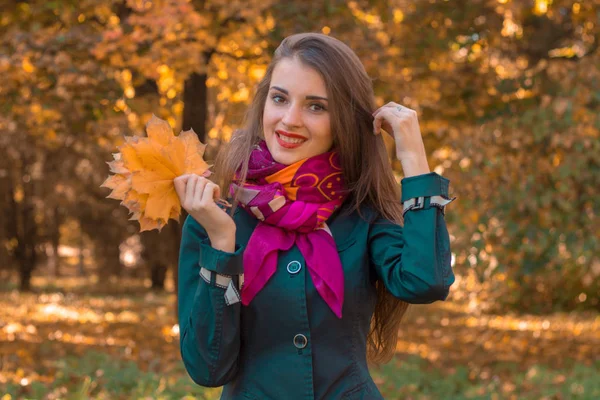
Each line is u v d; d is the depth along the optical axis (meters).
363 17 10.05
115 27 8.25
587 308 14.66
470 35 9.41
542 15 10.04
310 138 2.06
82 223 24.64
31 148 15.80
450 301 17.91
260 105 2.20
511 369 8.11
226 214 1.93
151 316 14.11
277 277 2.00
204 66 8.41
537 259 8.09
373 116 2.15
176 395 6.15
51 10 8.61
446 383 7.10
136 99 8.79
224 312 1.90
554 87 8.91
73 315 14.42
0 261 23.89
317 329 1.99
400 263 2.03
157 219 1.90
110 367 7.11
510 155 8.02
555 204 7.79
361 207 2.16
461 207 7.86
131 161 1.87
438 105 9.52
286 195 2.05
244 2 7.82
